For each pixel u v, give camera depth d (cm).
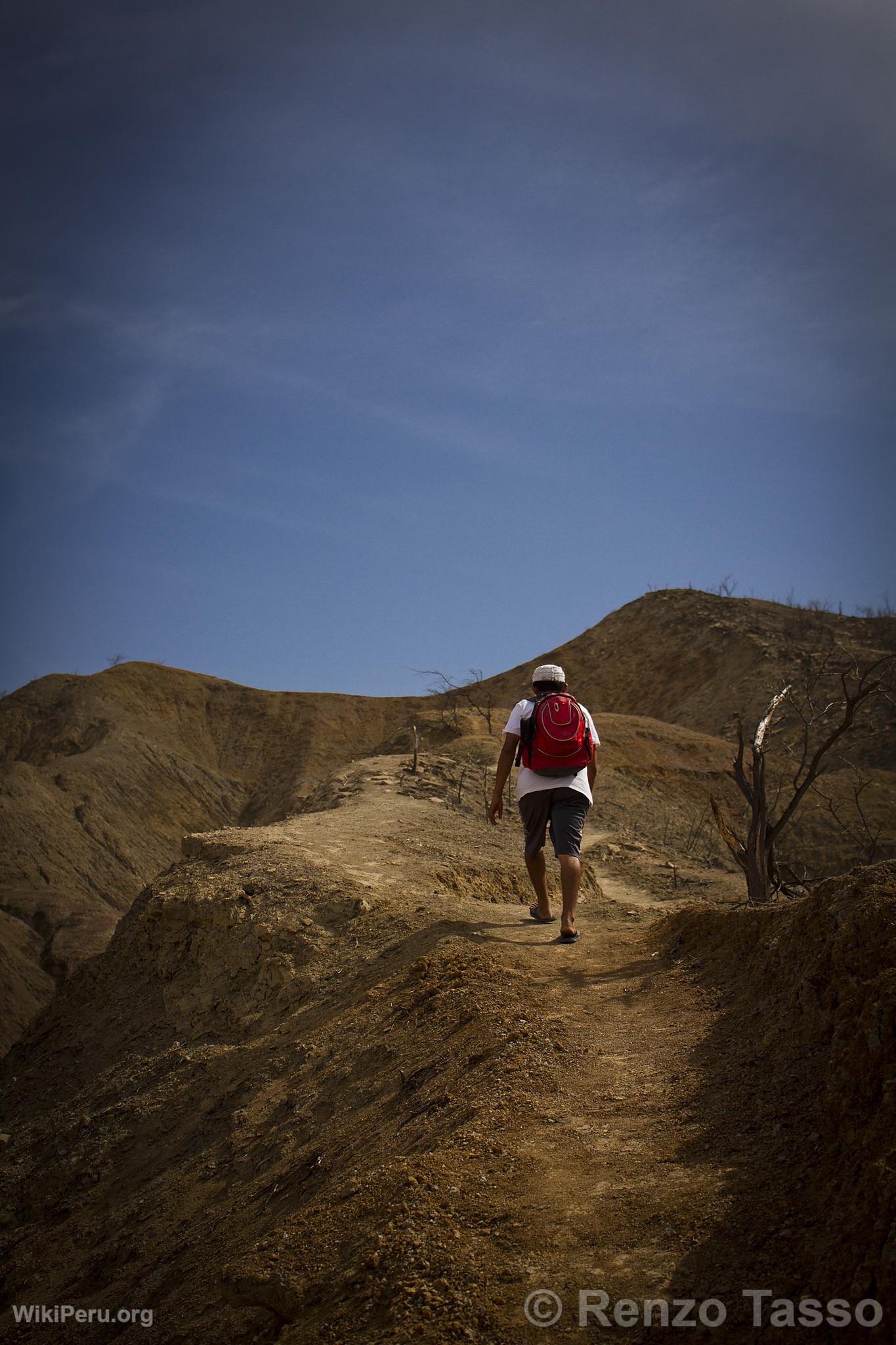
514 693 6762
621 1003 424
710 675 5488
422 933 562
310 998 566
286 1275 263
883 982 267
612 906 735
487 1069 359
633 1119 306
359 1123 382
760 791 870
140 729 6688
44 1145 577
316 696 7544
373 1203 282
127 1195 477
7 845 3794
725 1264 221
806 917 360
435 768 1592
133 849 4628
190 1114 518
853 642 5162
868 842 2061
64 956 2902
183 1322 302
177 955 707
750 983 396
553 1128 307
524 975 473
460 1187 278
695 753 3136
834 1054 272
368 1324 232
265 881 714
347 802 1291
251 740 7088
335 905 654
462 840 938
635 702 5812
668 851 1517
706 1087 317
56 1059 691
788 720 4028
